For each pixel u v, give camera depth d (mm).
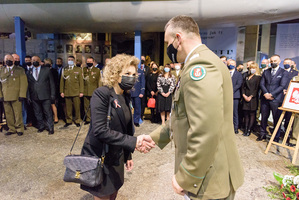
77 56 5637
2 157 3031
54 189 2277
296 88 3137
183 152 964
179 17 1019
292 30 5949
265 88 3730
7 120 3965
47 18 4266
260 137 3863
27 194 2182
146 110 6504
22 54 4422
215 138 792
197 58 883
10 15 4258
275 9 3500
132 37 7684
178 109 958
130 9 3908
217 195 903
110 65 1315
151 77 4984
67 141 3686
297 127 3545
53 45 5578
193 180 853
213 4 3611
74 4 3998
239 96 4164
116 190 1359
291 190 1948
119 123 1321
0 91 3846
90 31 4898
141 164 2859
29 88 3982
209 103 779
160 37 7840
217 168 908
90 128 1325
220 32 5309
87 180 1198
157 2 3766
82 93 4488
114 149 1319
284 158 3105
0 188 2283
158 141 1333
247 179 2486
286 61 4129
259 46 8172
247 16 3699
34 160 2947
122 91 1404
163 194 2188
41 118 4168
